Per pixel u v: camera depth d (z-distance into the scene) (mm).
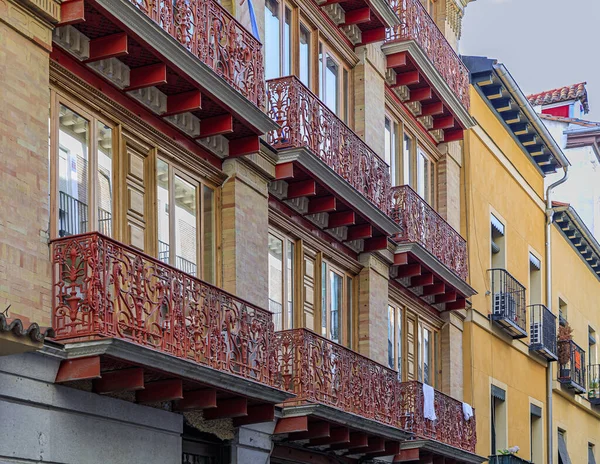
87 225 14836
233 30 17594
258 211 18969
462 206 30188
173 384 14977
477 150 31312
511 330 32594
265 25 20109
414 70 25672
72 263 13414
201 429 16984
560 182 38031
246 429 18016
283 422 18672
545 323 35531
